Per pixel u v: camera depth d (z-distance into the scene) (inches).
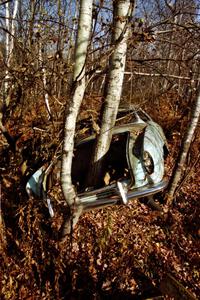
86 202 173.0
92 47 159.3
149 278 169.3
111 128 182.4
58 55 167.9
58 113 204.1
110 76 170.9
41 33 199.8
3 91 226.4
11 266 151.4
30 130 231.5
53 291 149.3
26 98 236.5
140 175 191.0
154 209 235.5
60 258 155.5
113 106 177.5
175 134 333.7
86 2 124.3
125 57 168.2
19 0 284.2
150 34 150.1
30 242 160.6
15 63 205.0
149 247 195.5
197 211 239.0
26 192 184.1
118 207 229.1
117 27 148.3
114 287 159.2
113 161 229.3
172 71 450.9
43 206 181.2
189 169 255.9
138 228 211.9
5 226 168.4
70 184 152.3
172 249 199.2
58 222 181.0
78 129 215.3
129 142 194.2
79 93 133.5
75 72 131.0
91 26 130.0
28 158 208.2
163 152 239.6
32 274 150.7
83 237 181.5
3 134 207.2
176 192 247.0
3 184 193.3
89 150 231.3
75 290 152.2
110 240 182.7
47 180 191.6
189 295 126.3
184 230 219.1
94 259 166.4
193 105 222.1
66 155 142.8
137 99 345.7
